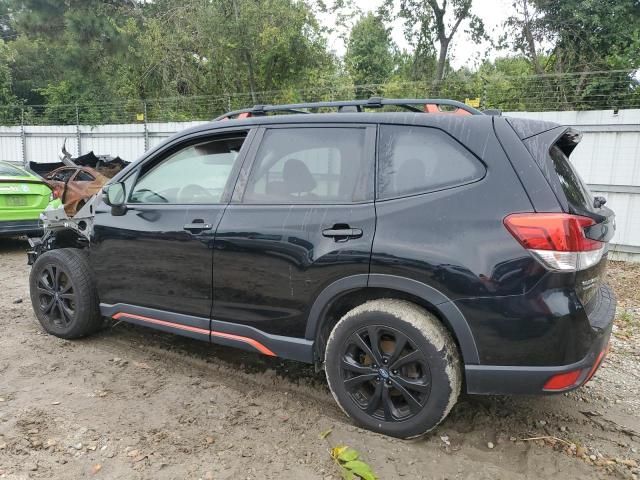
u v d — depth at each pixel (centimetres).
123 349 425
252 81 1847
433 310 287
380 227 285
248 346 336
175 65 1920
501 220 261
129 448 285
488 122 282
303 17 1817
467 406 340
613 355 445
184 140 371
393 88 1316
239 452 284
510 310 257
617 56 1231
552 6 1440
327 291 299
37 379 366
